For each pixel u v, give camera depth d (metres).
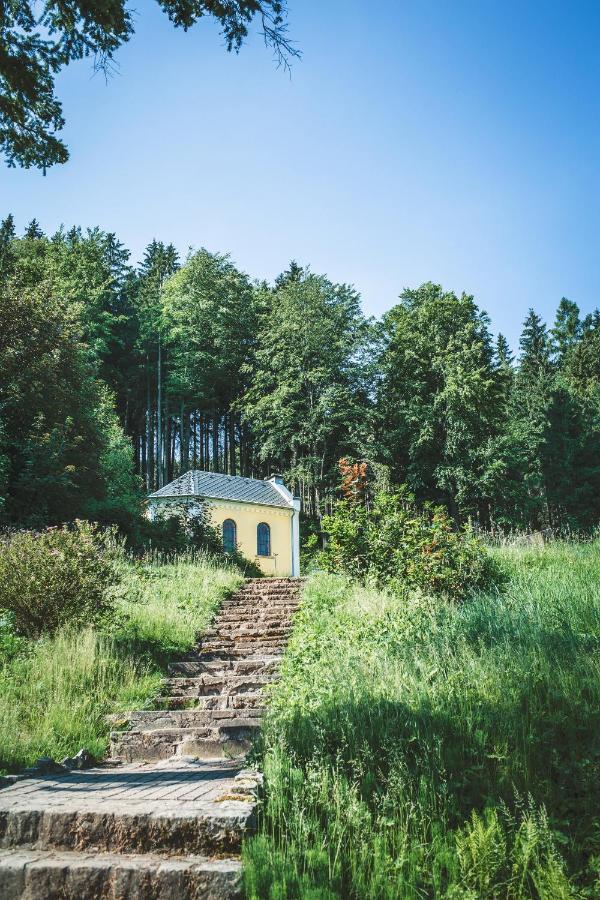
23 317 22.30
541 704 5.74
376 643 8.77
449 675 6.66
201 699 8.49
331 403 42.12
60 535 10.98
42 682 8.20
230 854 3.82
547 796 4.42
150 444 50.53
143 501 30.12
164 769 6.25
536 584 11.76
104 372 48.75
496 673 6.47
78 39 7.34
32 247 46.06
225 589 15.48
